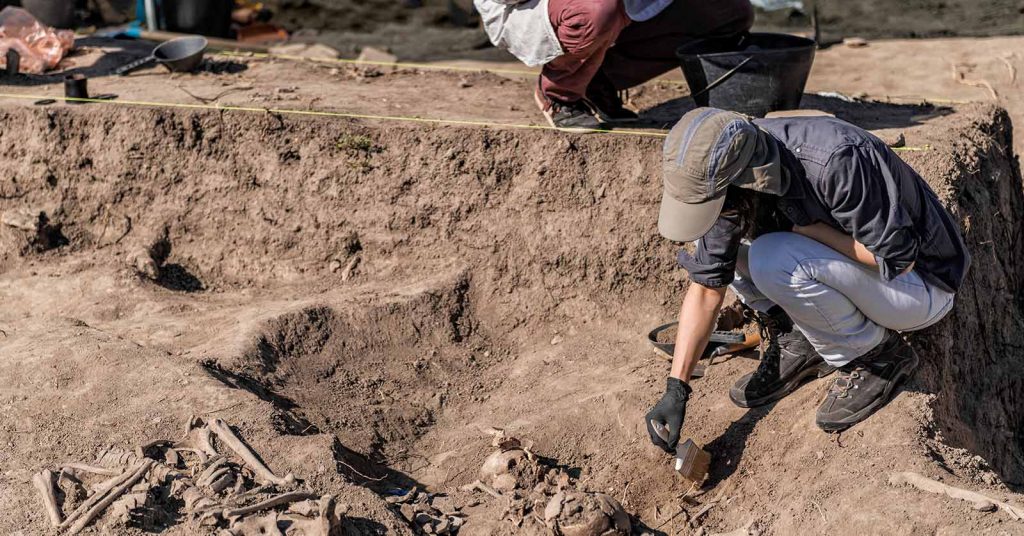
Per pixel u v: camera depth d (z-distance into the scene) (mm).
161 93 5527
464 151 4902
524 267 4793
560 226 4793
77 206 5203
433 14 9266
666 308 4680
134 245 5086
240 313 4531
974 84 7004
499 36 4734
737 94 4508
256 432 3461
